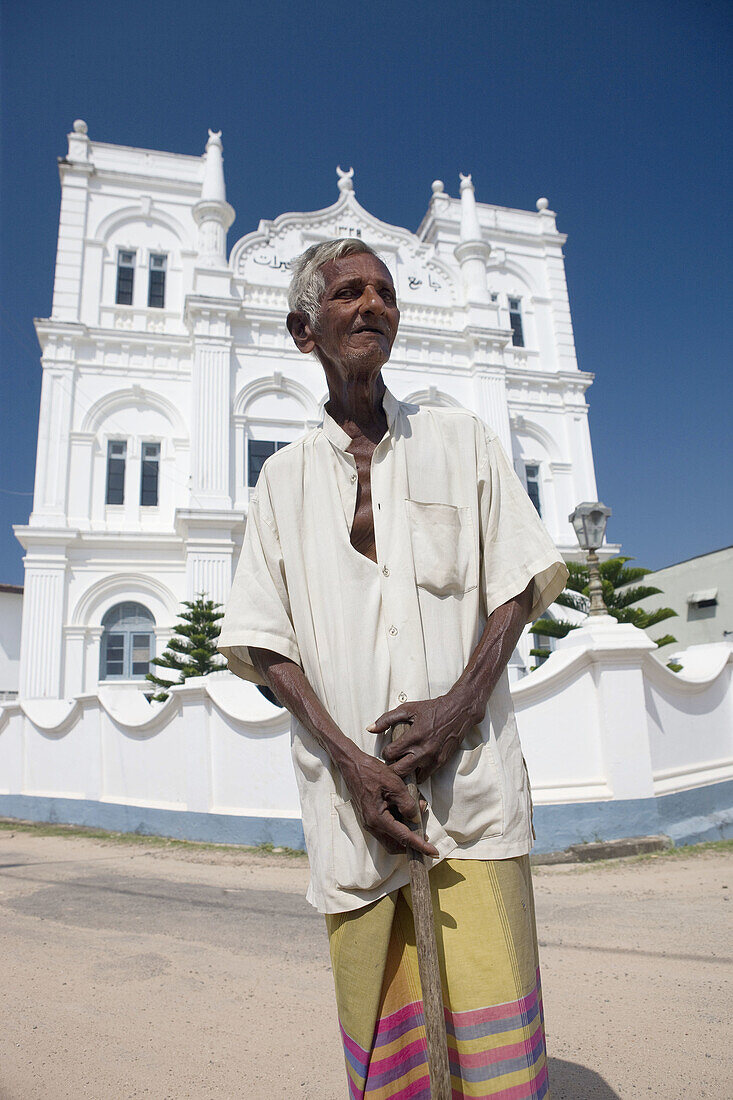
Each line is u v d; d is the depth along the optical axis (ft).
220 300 59.00
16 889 17.74
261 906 14.94
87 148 64.95
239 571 5.00
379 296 4.78
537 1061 3.77
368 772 3.84
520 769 4.38
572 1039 8.35
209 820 22.02
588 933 12.14
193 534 54.24
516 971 3.85
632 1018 8.81
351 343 4.63
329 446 4.81
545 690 18.58
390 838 3.83
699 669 22.44
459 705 4.00
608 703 18.74
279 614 4.75
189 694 23.06
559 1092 7.11
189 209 66.49
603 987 9.82
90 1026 9.35
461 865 4.03
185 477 59.11
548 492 67.62
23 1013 9.87
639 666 18.93
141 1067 8.14
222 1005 9.90
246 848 20.71
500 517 4.67
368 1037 4.02
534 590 4.68
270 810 20.95
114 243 63.98
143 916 14.65
